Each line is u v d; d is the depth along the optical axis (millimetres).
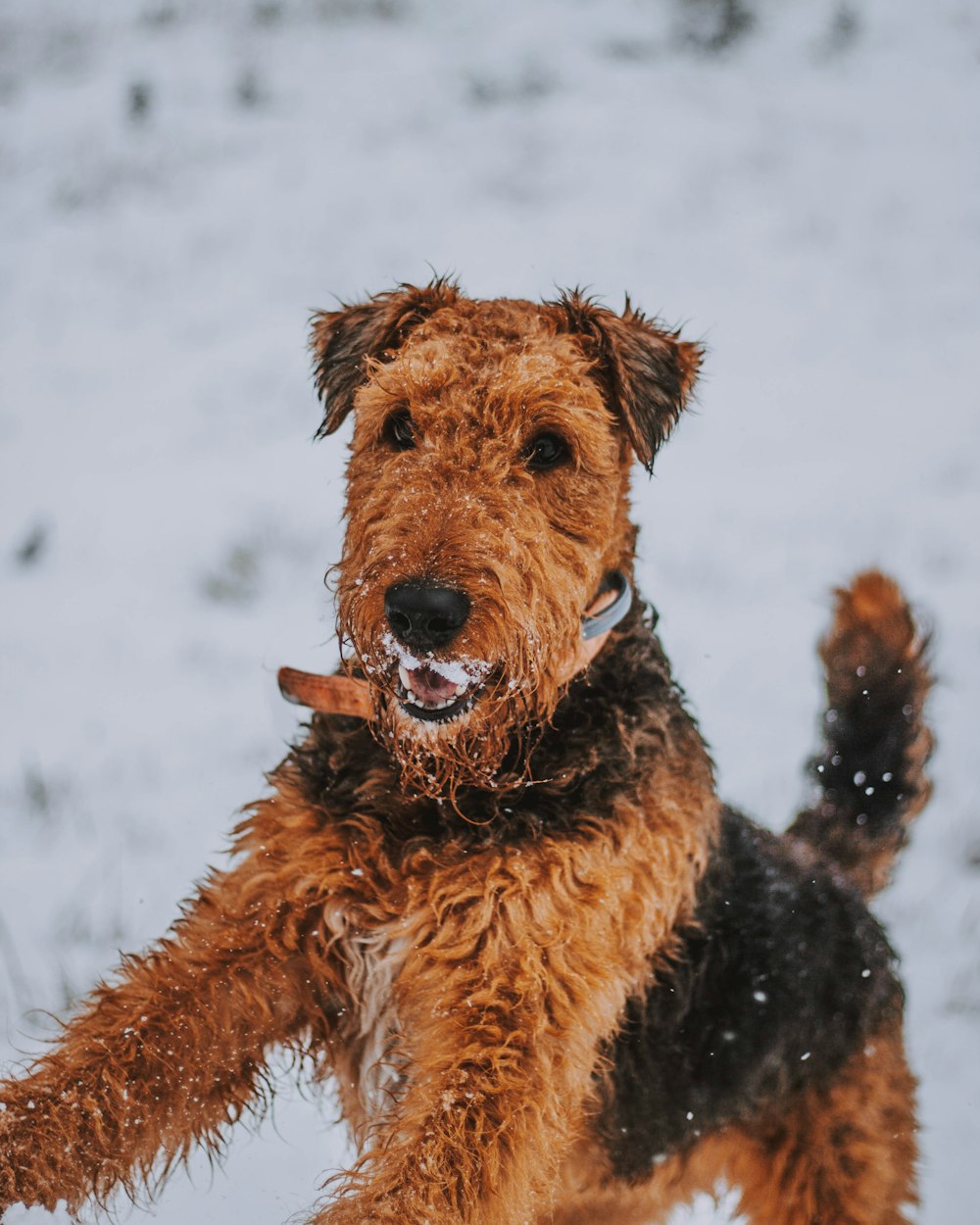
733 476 9641
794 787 5441
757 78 17109
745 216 14180
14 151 15711
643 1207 3367
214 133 16047
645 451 3238
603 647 3123
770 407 10922
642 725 3074
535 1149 2553
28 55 17812
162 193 14891
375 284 12875
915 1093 3584
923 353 11898
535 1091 2588
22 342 12227
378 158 15406
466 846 2801
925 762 3893
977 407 10906
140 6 18891
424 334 3207
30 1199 2490
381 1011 2893
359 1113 3027
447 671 2693
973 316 12531
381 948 2840
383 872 2824
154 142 15812
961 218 14195
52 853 4777
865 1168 3361
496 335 3131
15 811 5113
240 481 9445
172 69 17391
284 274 13234
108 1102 2602
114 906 4387
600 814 2879
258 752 5598
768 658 6750
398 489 2869
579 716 2986
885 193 14641
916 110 16312
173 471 9680
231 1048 2836
